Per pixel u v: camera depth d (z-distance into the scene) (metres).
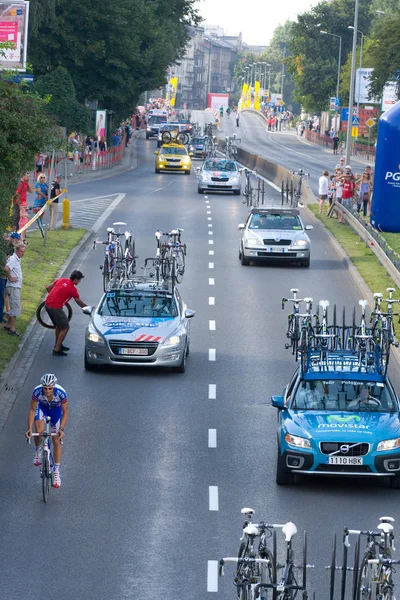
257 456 36.41
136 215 104.50
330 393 34.97
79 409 41.62
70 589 24.67
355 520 30.28
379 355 37.47
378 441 32.69
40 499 31.36
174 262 63.44
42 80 145.75
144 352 46.94
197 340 54.50
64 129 117.56
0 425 38.97
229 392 44.94
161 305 50.00
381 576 21.31
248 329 57.12
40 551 27.09
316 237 94.00
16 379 45.62
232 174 131.12
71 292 49.81
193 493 32.31
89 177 146.62
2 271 50.66
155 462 35.38
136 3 174.12
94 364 47.78
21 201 75.69
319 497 32.34
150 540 28.12
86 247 83.50
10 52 99.12
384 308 60.59
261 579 21.75
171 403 42.94
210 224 100.75
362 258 79.56
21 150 40.66
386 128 62.28
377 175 63.12
